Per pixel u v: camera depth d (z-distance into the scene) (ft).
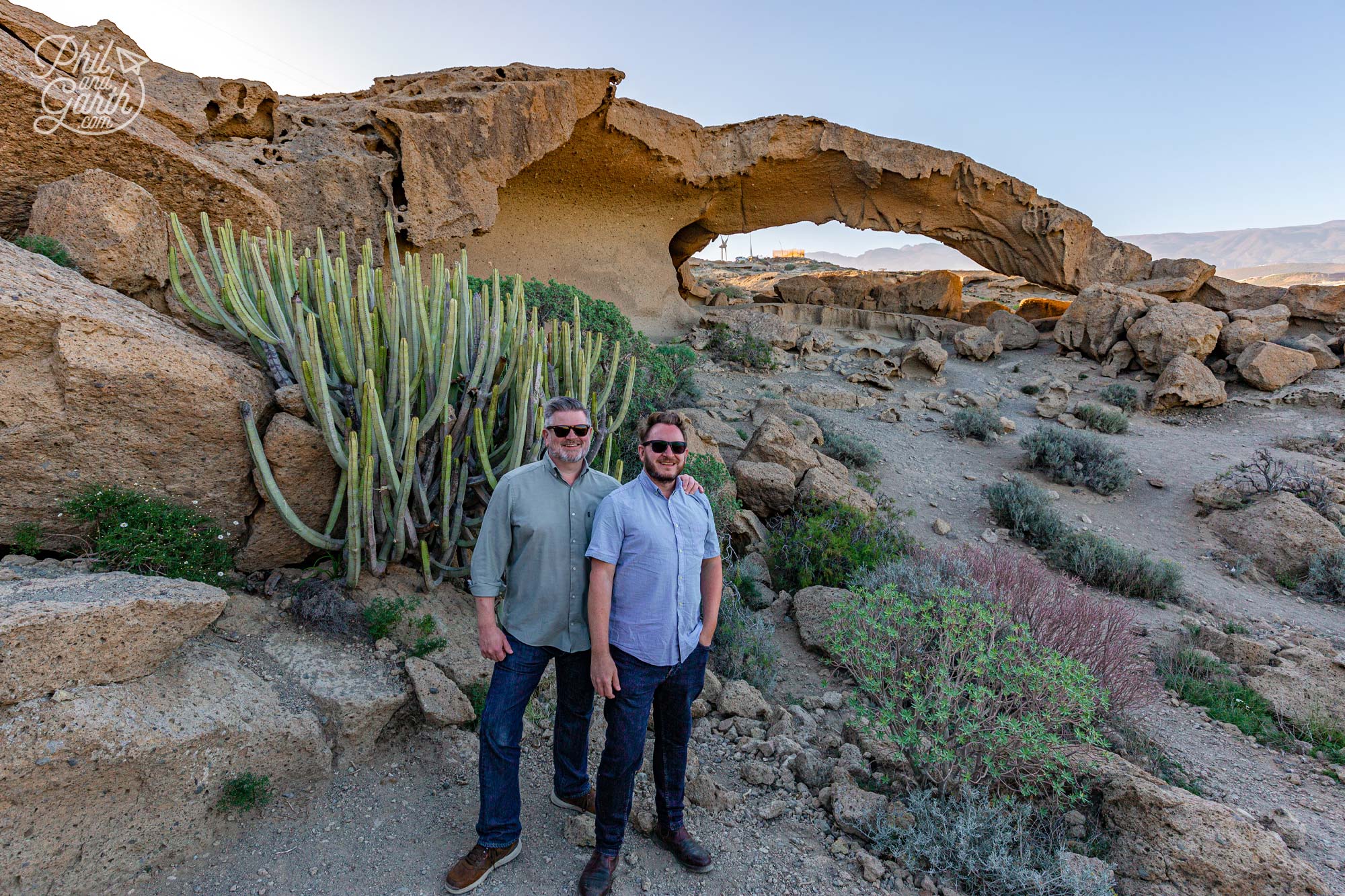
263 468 11.76
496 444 14.67
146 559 10.78
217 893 8.34
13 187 17.20
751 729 13.26
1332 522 31.76
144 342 11.10
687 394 40.50
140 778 8.37
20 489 10.44
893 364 56.08
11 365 10.30
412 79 47.47
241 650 10.85
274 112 36.06
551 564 8.86
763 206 71.10
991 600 15.34
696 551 9.09
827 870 9.93
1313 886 9.66
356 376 12.91
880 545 22.88
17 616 7.88
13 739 7.52
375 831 9.56
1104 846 10.73
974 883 9.75
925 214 74.33
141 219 15.76
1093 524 33.63
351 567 12.25
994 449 42.73
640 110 57.31
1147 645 20.54
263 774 9.46
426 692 11.26
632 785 8.96
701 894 9.24
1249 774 14.35
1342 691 18.16
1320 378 52.29
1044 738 10.94
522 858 9.37
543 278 58.80
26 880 7.58
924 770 11.58
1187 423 49.01
